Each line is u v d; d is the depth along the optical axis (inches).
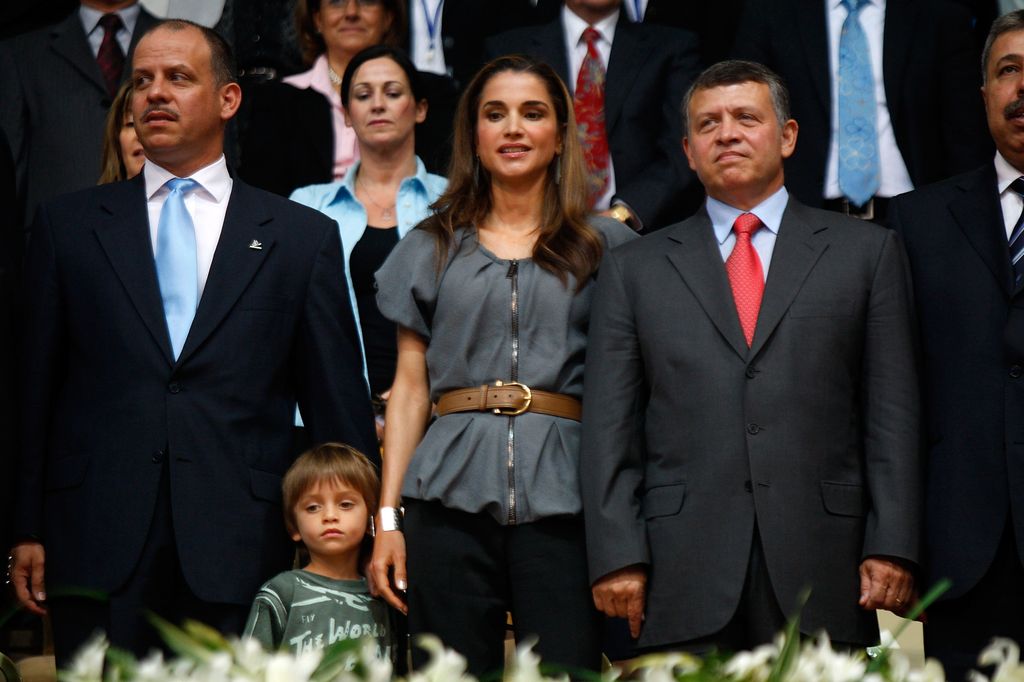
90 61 794.8
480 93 545.3
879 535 481.4
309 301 537.6
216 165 546.3
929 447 521.7
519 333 508.7
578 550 495.2
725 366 493.0
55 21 847.1
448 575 493.0
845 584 482.6
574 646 486.9
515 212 537.6
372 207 725.3
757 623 478.3
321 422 537.3
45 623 657.0
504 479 494.0
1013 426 507.2
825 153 757.3
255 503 517.3
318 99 799.1
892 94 763.4
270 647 494.6
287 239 539.2
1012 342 512.4
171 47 538.6
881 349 500.7
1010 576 503.8
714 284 504.7
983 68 552.7
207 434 512.1
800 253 508.4
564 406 507.5
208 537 506.0
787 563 477.1
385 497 518.9
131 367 513.7
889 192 757.3
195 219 539.8
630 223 742.5
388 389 685.3
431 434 508.7
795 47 768.3
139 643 498.6
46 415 521.0
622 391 501.0
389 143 725.9
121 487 505.4
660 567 485.4
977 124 773.3
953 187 547.2
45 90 788.6
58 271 527.2
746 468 485.1
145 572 502.6
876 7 774.5
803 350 493.4
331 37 799.1
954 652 508.4
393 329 695.1
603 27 789.2
